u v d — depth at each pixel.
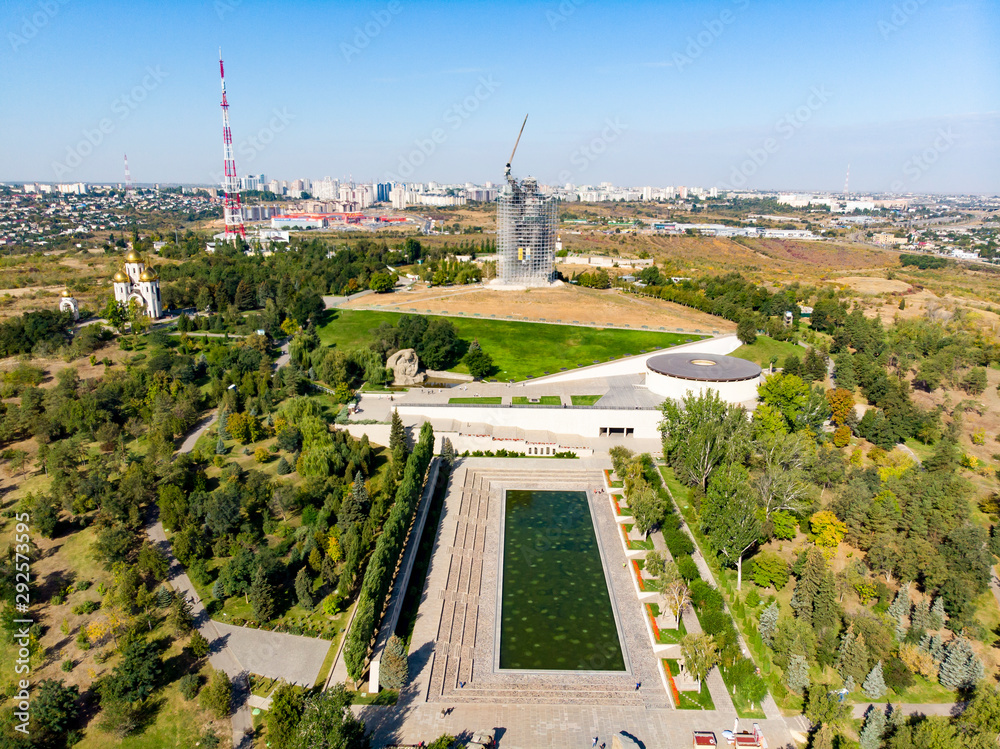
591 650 95.31
